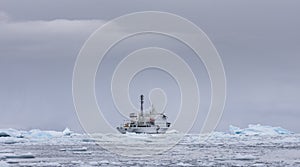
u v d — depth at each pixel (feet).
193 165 199.93
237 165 198.70
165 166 195.21
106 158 230.89
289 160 218.79
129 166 195.00
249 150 282.15
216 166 196.13
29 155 227.81
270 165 198.49
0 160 213.46
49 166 192.24
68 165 196.34
